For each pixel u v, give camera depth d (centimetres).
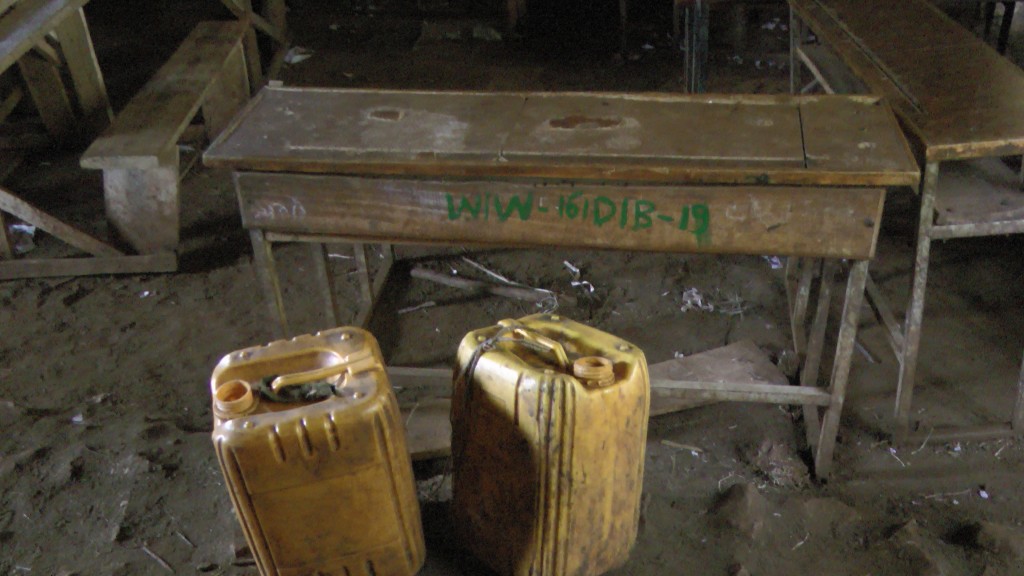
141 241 441
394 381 318
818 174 238
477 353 229
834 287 408
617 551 256
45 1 484
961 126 267
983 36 646
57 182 532
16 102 566
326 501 223
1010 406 332
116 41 775
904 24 370
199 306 415
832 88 368
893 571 260
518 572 248
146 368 372
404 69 707
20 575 269
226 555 272
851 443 317
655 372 345
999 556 264
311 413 212
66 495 297
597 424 220
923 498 292
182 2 841
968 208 284
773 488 297
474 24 761
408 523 242
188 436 325
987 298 397
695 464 307
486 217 264
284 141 272
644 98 296
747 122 275
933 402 336
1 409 337
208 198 514
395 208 267
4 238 435
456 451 246
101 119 571
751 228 252
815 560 265
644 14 797
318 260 329
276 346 236
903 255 432
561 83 667
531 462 223
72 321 405
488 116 286
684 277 425
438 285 427
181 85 498
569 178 252
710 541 272
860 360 360
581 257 445
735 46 702
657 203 252
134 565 270
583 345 237
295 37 780
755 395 294
